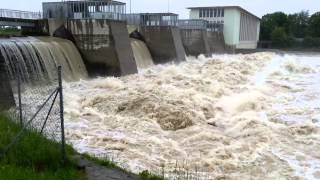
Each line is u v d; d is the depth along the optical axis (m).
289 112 20.86
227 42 63.09
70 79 28.03
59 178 8.77
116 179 9.36
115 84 26.50
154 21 48.81
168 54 42.62
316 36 97.06
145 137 15.90
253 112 20.73
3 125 11.68
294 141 15.95
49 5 35.19
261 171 12.95
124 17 37.66
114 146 14.31
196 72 34.28
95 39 31.25
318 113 20.70
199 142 15.64
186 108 19.73
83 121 17.86
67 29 32.03
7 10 29.80
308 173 12.88
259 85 29.05
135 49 38.53
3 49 22.72
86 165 9.98
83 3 34.78
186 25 53.88
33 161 9.50
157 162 13.17
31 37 28.98
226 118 19.56
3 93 17.77
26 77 23.94
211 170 12.89
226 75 32.72
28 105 16.53
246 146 15.22
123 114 19.23
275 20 100.25
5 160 9.29
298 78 34.41
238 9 63.12
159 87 24.88
